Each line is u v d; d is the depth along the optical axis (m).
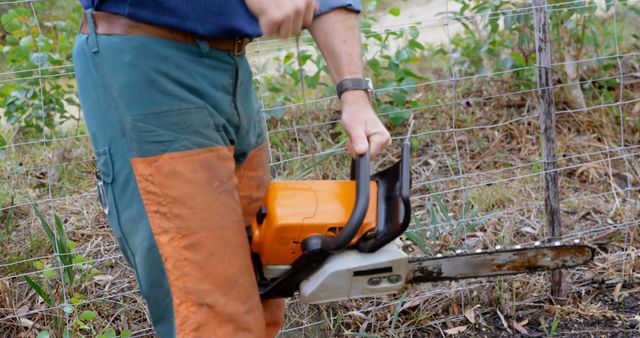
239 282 1.61
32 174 3.44
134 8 1.51
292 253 1.66
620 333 2.59
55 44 3.89
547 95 2.64
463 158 3.61
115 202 1.61
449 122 3.78
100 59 1.55
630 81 3.89
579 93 3.80
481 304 2.76
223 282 1.58
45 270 2.38
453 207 3.26
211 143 1.59
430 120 3.82
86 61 1.58
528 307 2.76
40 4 4.09
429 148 3.70
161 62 1.54
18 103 3.54
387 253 1.62
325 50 1.76
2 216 3.13
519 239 3.06
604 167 3.52
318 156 3.43
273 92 3.87
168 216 1.55
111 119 1.55
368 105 1.75
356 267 1.60
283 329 2.59
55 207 3.19
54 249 2.69
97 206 3.20
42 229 3.02
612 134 3.71
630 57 4.08
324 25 1.74
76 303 2.38
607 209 3.27
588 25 3.85
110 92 1.54
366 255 1.61
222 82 1.62
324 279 1.60
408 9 5.70
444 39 5.09
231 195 1.62
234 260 1.60
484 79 3.97
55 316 2.49
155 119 1.54
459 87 3.99
